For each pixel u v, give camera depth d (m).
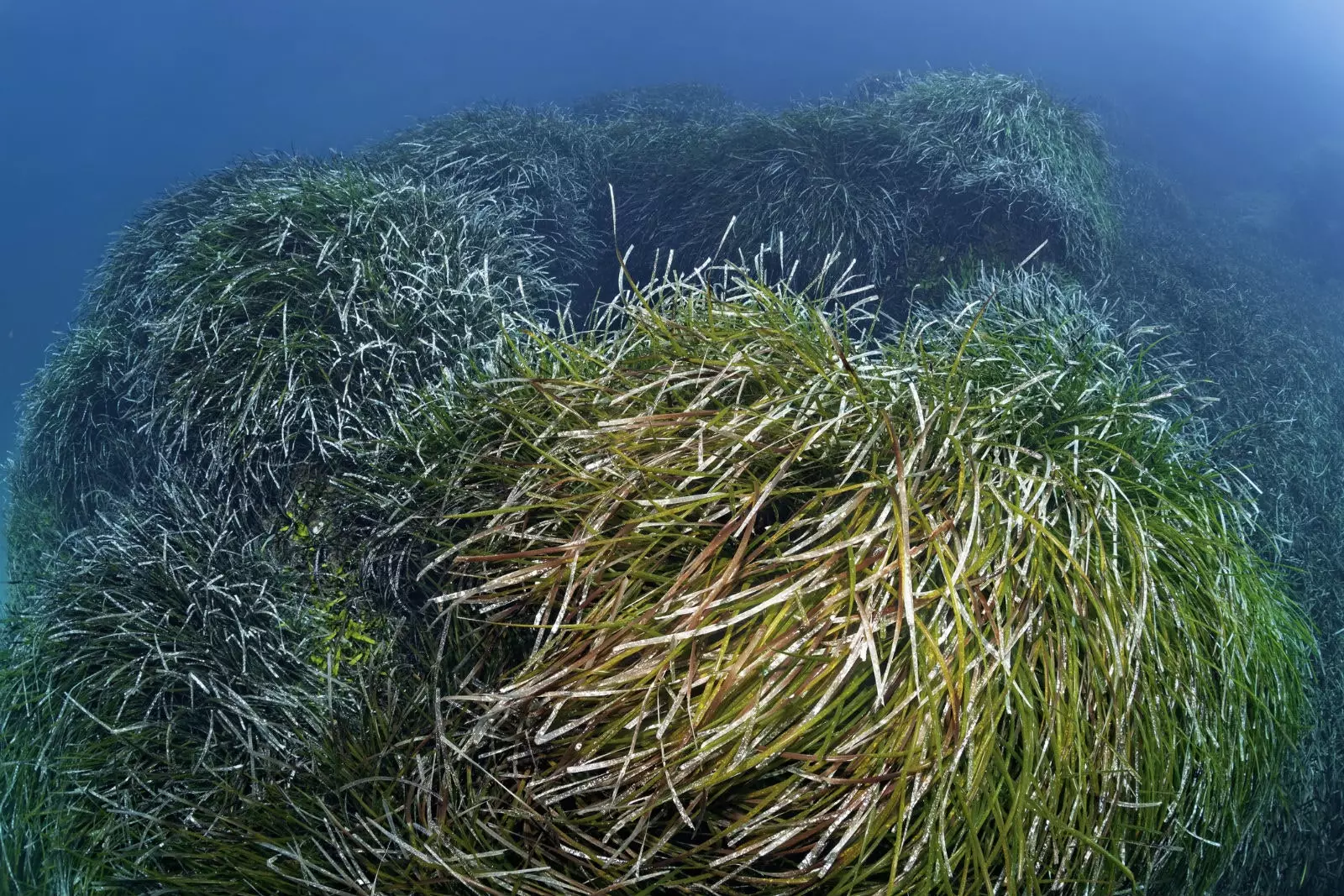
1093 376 2.11
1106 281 3.90
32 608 2.38
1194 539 1.68
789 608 1.44
